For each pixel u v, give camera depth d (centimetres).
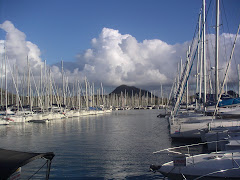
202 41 3128
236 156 1205
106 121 5609
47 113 6062
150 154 1859
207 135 1706
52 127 4247
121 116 7750
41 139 2781
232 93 2786
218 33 2222
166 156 1783
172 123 2356
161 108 15038
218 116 2188
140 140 2562
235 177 1109
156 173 1397
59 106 6950
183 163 1127
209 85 3394
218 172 1132
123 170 1470
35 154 881
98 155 1869
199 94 3484
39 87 6081
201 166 1180
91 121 5675
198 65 4066
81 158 1780
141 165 1564
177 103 3431
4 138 2914
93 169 1505
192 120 2430
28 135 3167
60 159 1761
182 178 1206
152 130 3516
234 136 1623
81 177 1368
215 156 1233
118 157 1789
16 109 5562
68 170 1492
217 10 2238
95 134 3169
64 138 2830
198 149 1888
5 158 830
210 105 2600
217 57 2208
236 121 1947
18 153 891
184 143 2194
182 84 3300
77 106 8581
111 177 1353
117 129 3756
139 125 4391
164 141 2447
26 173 1446
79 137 2894
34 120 5241
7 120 4756
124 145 2278
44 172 1459
